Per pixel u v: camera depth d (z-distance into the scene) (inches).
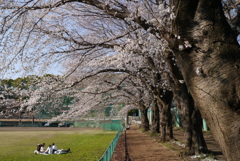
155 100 755.4
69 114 474.6
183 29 126.0
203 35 119.1
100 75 518.6
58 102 474.0
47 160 456.4
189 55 123.3
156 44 300.5
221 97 109.0
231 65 111.5
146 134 903.7
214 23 118.9
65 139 900.0
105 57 373.1
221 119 108.8
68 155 510.6
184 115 379.6
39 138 952.9
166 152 427.5
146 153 432.1
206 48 117.2
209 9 120.3
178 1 124.9
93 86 509.7
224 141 108.7
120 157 404.8
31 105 342.6
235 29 159.2
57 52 308.0
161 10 199.9
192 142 369.4
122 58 347.9
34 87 370.6
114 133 1154.7
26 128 1628.9
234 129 105.1
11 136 1047.0
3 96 316.8
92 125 1846.7
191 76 123.1
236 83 108.6
